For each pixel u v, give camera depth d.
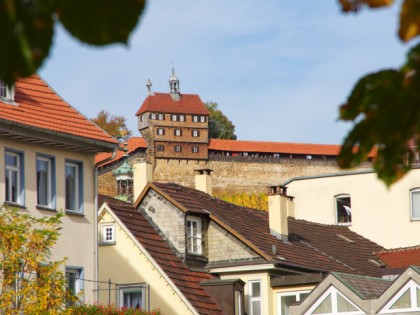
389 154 5.25
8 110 53.00
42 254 41.12
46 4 4.50
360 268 76.94
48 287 39.72
